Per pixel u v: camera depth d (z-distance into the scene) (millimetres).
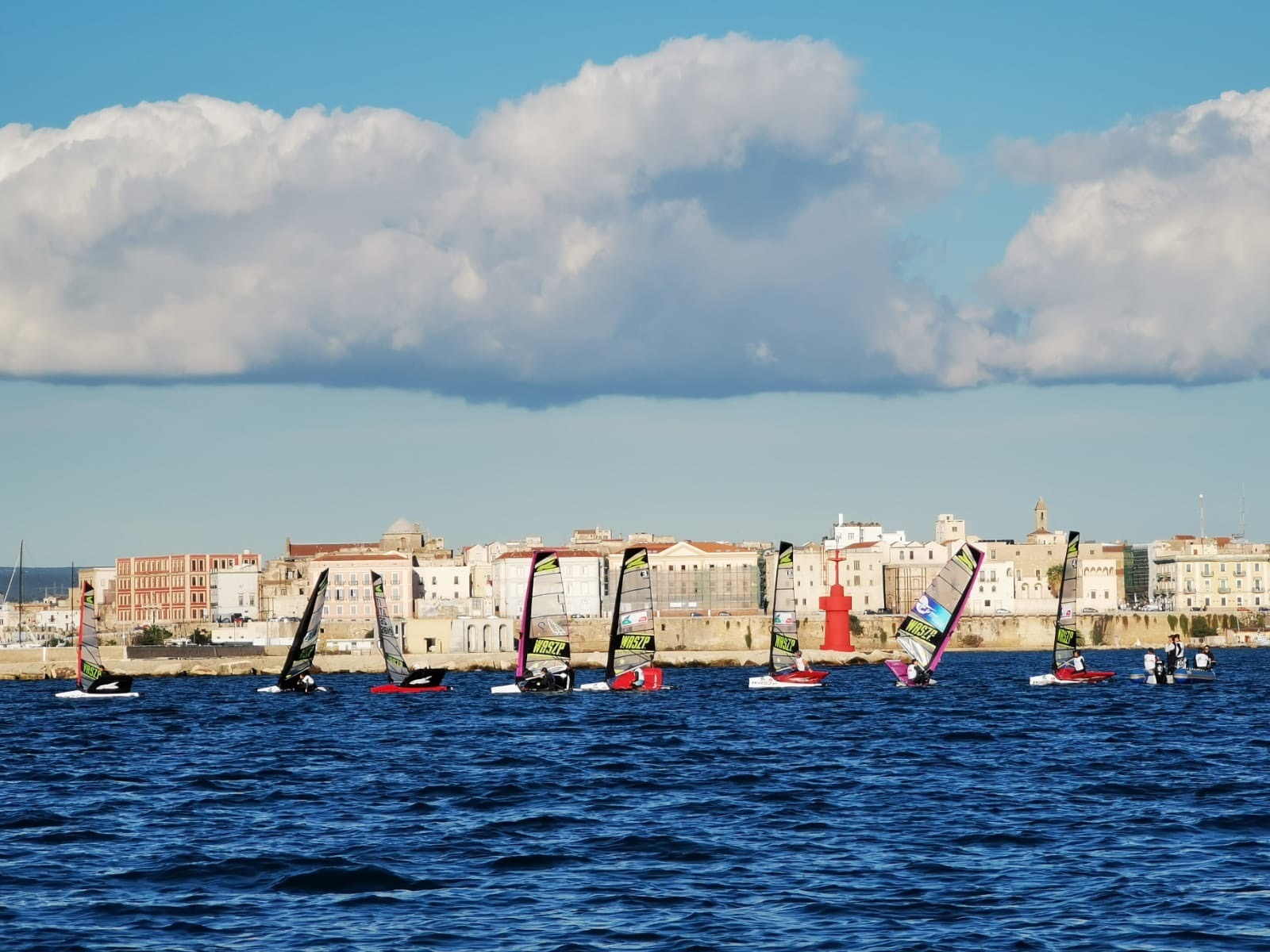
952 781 68250
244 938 38875
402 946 37938
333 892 44062
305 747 91312
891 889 43844
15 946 38031
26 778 75250
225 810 61781
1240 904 41312
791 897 42969
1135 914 40344
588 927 39719
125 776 75812
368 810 61219
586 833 54344
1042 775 70250
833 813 58594
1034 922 39719
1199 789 64062
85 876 46719
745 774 72500
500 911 41656
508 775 73438
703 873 46562
